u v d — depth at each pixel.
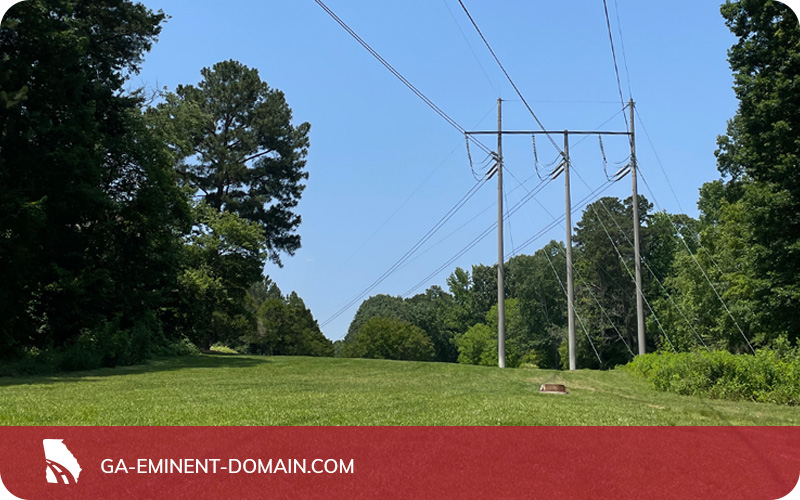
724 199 46.59
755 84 29.19
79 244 31.86
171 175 38.28
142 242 36.75
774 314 29.64
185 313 46.03
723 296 46.84
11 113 26.34
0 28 25.92
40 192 27.58
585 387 20.12
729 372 18.59
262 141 61.69
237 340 76.69
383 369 27.20
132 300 35.44
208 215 50.16
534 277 83.56
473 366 30.66
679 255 55.53
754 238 30.61
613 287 75.38
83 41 28.50
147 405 13.07
